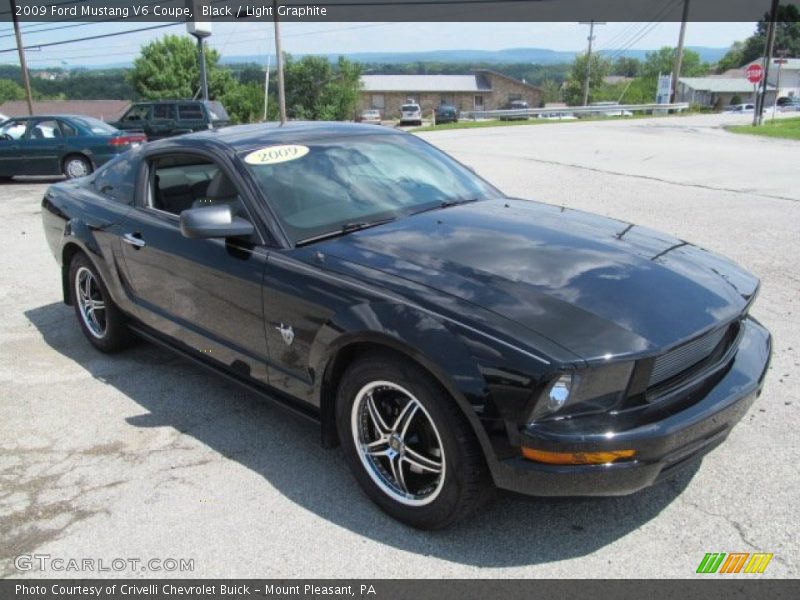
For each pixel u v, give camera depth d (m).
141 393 4.20
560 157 15.51
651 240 3.48
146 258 4.02
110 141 14.42
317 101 80.44
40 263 7.43
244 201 3.45
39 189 13.66
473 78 99.25
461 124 32.94
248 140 3.86
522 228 3.43
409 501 2.80
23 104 71.56
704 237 7.40
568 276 2.87
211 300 3.59
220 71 72.19
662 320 2.61
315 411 3.20
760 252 6.76
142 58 70.62
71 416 3.92
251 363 3.44
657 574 2.53
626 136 21.39
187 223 3.22
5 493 3.18
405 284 2.81
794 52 103.12
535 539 2.75
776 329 4.79
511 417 2.38
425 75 98.56
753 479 3.06
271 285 3.18
